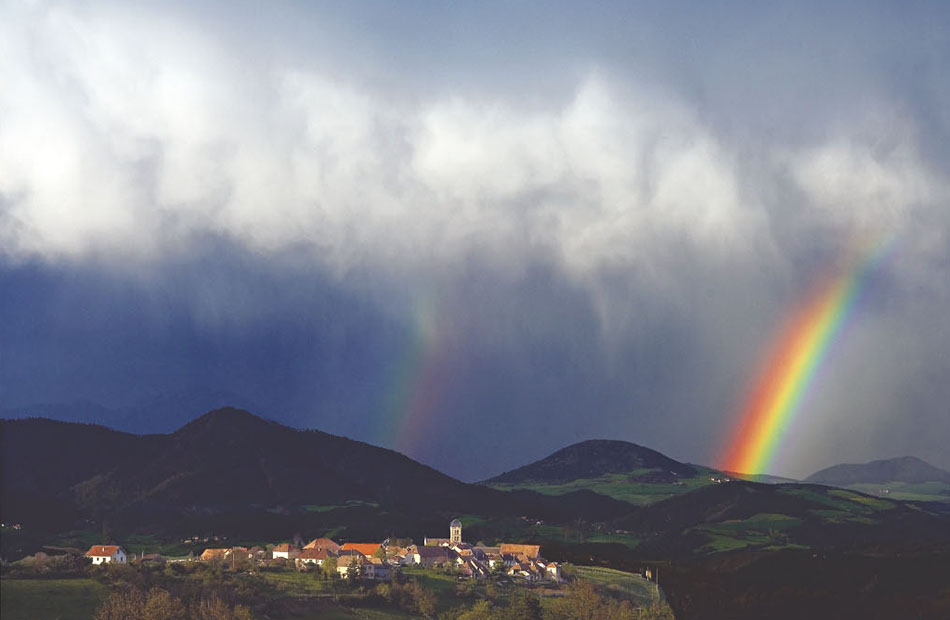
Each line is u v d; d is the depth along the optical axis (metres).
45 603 173.75
